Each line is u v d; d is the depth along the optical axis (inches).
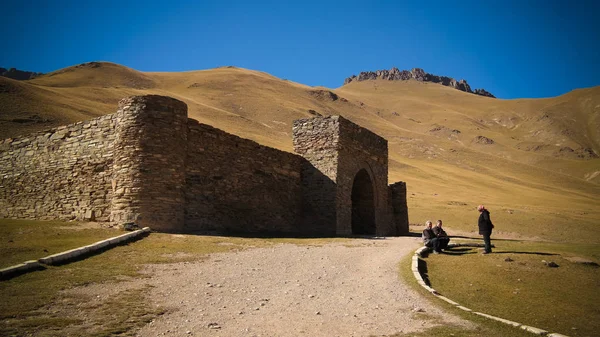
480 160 5113.2
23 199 886.4
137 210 653.3
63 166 830.5
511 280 492.1
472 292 431.2
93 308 296.5
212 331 267.9
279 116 4889.3
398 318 311.9
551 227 1624.0
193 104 4269.2
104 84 5098.4
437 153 5132.9
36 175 877.2
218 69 7637.8
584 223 1738.4
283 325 287.0
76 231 604.7
